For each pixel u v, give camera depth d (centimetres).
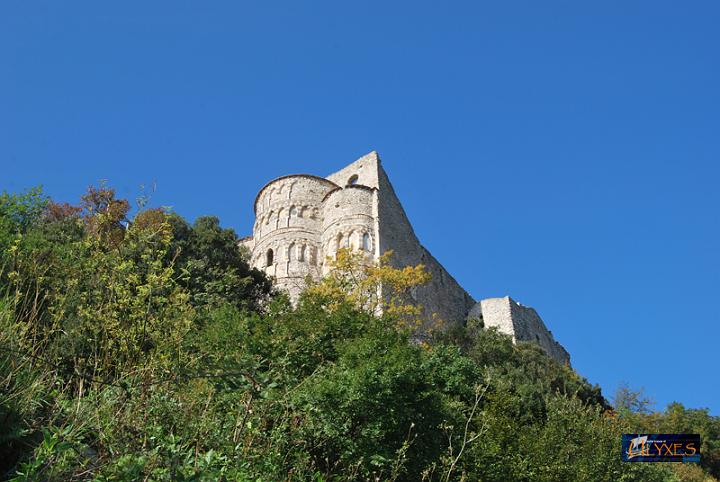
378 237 5288
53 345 1166
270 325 2005
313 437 1423
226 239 4112
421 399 1706
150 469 905
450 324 5956
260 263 5581
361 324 2075
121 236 1625
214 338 1750
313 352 1867
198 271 2836
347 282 3438
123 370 1133
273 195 5909
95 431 999
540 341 7362
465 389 2092
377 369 1628
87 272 1334
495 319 6744
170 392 1144
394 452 1562
